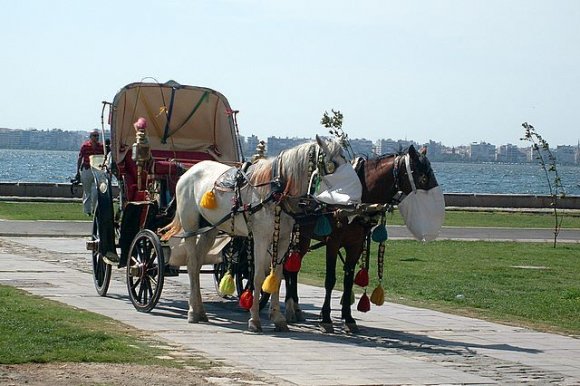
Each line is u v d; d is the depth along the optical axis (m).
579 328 17.42
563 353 14.62
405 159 15.47
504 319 18.12
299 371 12.33
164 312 17.25
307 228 15.52
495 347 14.88
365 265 16.14
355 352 13.91
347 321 15.87
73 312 15.99
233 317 17.03
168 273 17.45
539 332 16.69
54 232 33.50
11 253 26.59
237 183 15.67
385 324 16.88
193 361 12.57
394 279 23.72
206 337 14.66
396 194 15.55
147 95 19.25
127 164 18.78
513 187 123.69
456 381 12.19
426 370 12.77
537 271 26.75
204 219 16.58
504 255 31.11
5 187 50.41
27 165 168.12
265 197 15.18
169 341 14.07
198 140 19.81
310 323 16.70
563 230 42.69
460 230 40.50
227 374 11.90
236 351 13.54
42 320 14.52
